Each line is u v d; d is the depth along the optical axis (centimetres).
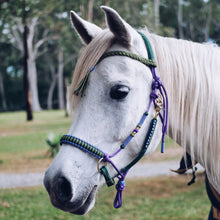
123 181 162
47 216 511
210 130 168
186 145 177
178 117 168
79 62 164
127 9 1382
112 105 154
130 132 157
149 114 161
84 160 153
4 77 4778
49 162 911
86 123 154
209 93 167
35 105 3800
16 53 3931
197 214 511
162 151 163
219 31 3972
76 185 150
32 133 1541
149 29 201
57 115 2681
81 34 178
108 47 161
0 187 680
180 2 3294
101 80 154
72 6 1312
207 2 3675
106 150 155
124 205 540
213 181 174
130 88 154
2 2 1138
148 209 525
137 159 162
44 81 4831
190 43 183
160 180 690
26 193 635
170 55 173
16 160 955
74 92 160
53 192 148
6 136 1515
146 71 161
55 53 3866
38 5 1234
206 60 175
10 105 4912
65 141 156
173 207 538
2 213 523
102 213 495
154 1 2389
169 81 168
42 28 3494
